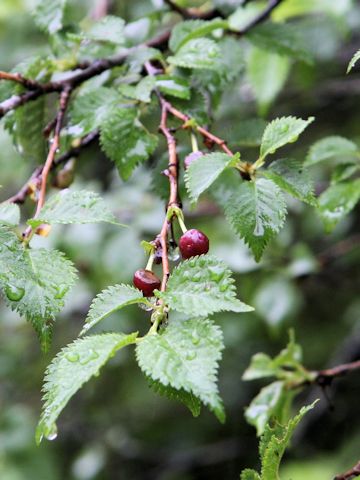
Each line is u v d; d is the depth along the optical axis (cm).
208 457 126
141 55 59
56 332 119
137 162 55
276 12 82
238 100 94
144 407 131
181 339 44
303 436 103
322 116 114
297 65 97
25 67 58
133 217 90
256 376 62
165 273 46
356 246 89
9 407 128
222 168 49
